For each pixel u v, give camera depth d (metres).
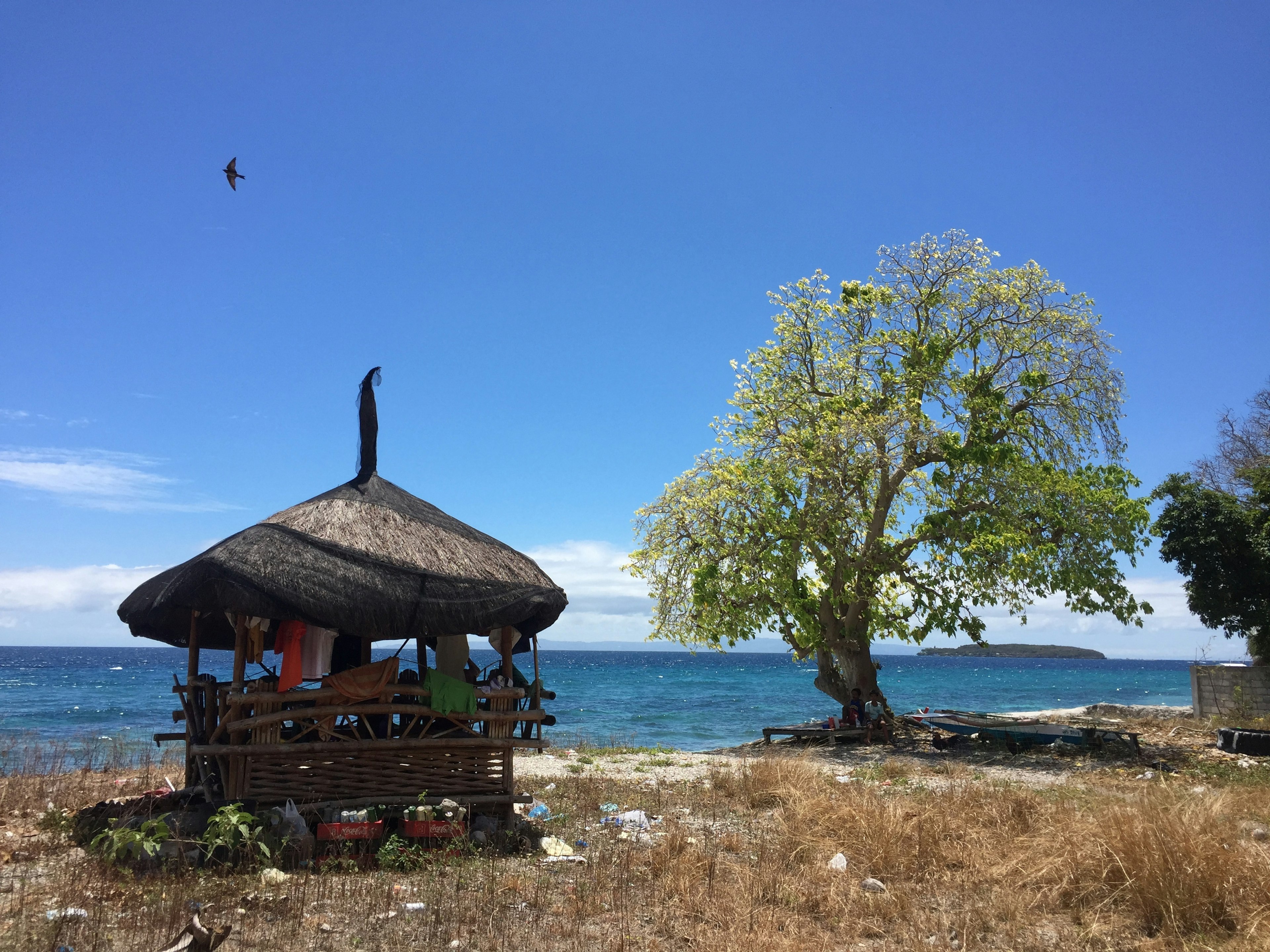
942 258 20.67
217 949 5.42
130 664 114.06
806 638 20.66
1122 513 19.27
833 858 7.90
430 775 8.59
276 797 8.08
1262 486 22.59
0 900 6.29
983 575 19.02
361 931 5.93
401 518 9.19
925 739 19.98
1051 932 6.20
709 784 12.93
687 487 20.69
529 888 7.00
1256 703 22.70
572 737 25.17
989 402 19.61
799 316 21.56
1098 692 64.44
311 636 8.34
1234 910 6.07
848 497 20.09
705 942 5.82
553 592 9.11
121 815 8.70
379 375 10.12
